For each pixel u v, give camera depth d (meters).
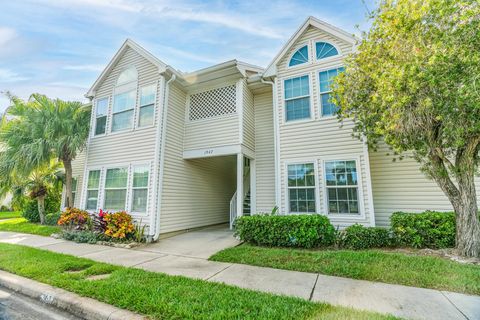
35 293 3.67
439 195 6.71
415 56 4.23
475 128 3.94
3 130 9.89
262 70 9.62
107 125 9.57
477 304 3.01
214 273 4.35
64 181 11.80
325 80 7.65
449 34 3.96
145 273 4.23
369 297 3.24
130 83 9.39
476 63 3.56
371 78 5.30
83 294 3.38
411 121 4.52
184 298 3.17
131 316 2.81
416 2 4.36
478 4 3.66
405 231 5.61
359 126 6.05
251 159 9.61
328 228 5.96
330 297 3.26
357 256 4.89
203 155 9.01
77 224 8.33
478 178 6.28
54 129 9.50
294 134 7.77
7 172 9.54
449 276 3.74
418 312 2.83
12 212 17.05
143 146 8.49
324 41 7.85
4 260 5.02
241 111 8.82
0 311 3.24
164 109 8.58
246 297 3.19
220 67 8.62
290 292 3.45
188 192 9.42
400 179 7.16
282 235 6.14
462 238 4.82
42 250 6.00
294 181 7.52
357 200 6.70
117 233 7.11
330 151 7.23
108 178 9.06
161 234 7.82
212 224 10.73
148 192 7.93
